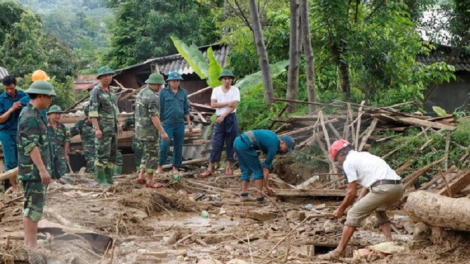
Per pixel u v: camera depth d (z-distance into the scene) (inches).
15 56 1286.9
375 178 284.7
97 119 431.8
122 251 291.3
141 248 300.8
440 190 384.5
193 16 1192.2
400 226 350.6
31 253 257.4
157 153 442.3
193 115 655.8
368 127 511.2
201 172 537.0
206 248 307.3
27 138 256.5
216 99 510.6
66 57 1416.1
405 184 420.5
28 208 263.0
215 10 941.8
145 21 1221.1
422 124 499.8
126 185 443.8
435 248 273.6
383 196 283.4
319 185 462.6
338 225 350.0
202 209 416.5
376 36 650.2
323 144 516.7
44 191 266.7
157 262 275.4
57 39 1440.7
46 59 1320.1
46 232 298.0
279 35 733.3
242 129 617.9
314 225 353.1
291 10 622.2
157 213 404.8
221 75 509.4
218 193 462.0
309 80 602.9
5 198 400.5
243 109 623.2
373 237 326.6
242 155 423.2
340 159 295.1
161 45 1197.1
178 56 911.0
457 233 271.4
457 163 427.5
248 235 308.8
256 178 423.5
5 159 433.1
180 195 427.8
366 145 499.5
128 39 1252.5
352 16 687.7
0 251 257.9
